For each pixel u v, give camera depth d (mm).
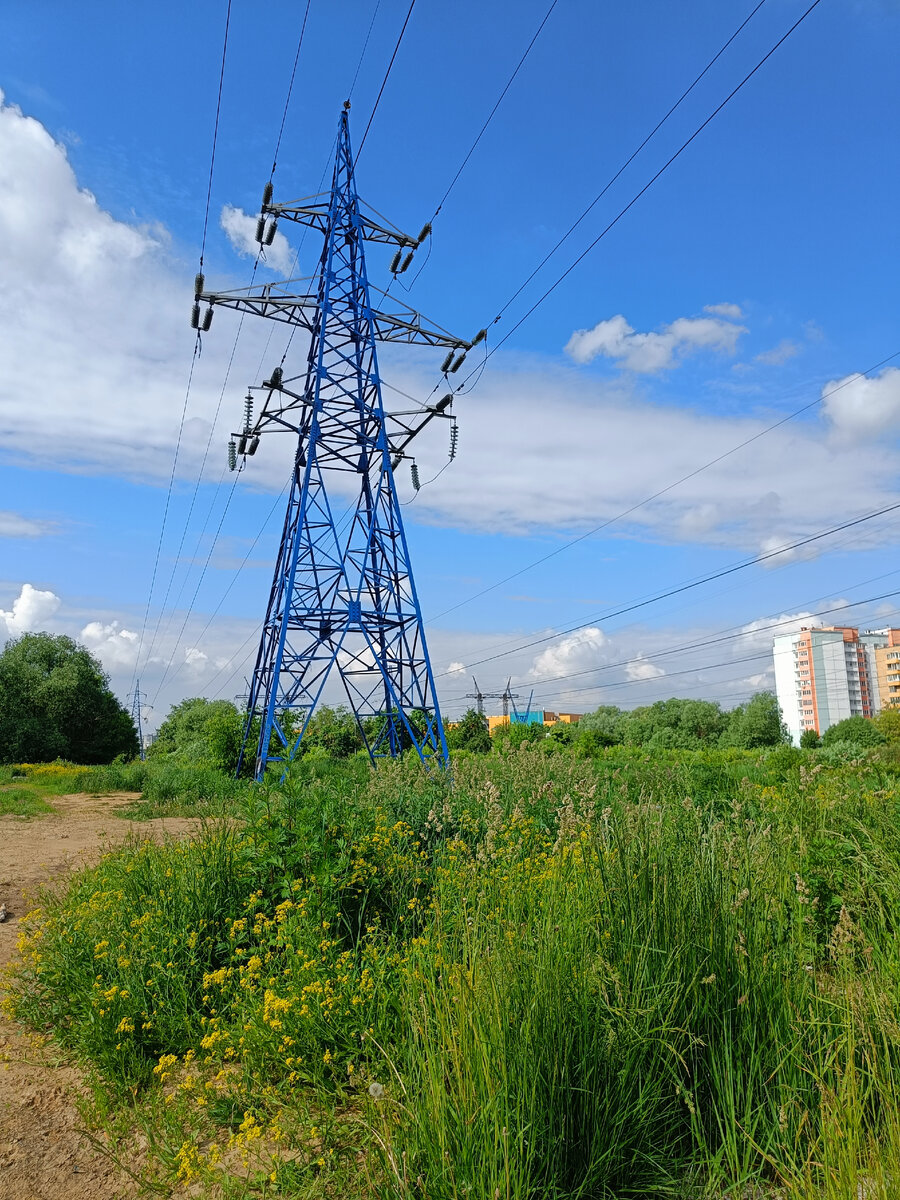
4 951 7332
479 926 4070
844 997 3641
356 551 25938
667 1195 3061
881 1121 2930
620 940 3730
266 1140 3764
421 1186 2906
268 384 26812
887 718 67500
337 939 5242
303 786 7422
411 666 25250
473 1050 3143
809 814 7430
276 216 27312
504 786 12086
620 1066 3324
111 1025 4863
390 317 27734
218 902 6121
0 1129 4105
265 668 28906
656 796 10688
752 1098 3285
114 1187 3543
